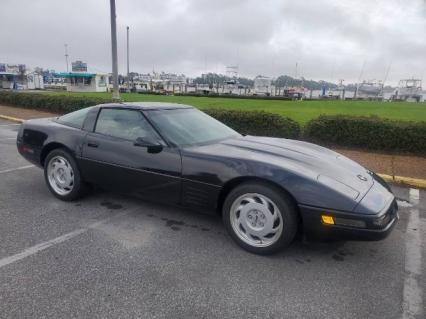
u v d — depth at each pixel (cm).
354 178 316
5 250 310
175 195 350
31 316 225
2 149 758
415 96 7775
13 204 424
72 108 1414
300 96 5697
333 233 282
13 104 1747
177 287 260
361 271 292
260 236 309
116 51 1409
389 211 293
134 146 371
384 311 241
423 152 736
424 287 271
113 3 1377
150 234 349
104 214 397
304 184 287
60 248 316
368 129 781
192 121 411
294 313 235
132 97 3125
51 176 444
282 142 400
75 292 251
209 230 361
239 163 314
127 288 257
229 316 230
